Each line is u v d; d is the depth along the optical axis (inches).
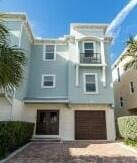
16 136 450.3
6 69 273.6
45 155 402.9
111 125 712.4
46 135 699.4
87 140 687.7
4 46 292.7
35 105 730.8
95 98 722.8
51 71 795.4
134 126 514.3
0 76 270.4
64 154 414.3
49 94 762.2
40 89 767.7
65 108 730.8
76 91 729.0
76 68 745.6
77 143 608.1
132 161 345.7
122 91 967.6
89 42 789.9
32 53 818.8
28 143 599.8
